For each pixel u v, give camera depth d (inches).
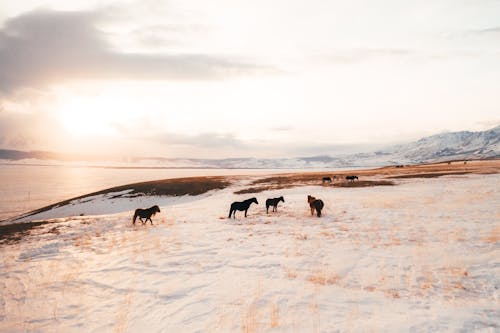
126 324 273.4
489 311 266.4
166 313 286.0
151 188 1923.0
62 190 4190.5
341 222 690.2
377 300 294.7
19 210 2559.1
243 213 896.3
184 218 845.2
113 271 419.8
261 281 350.0
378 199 1033.5
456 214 711.7
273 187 1692.9
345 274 373.1
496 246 455.2
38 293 361.4
